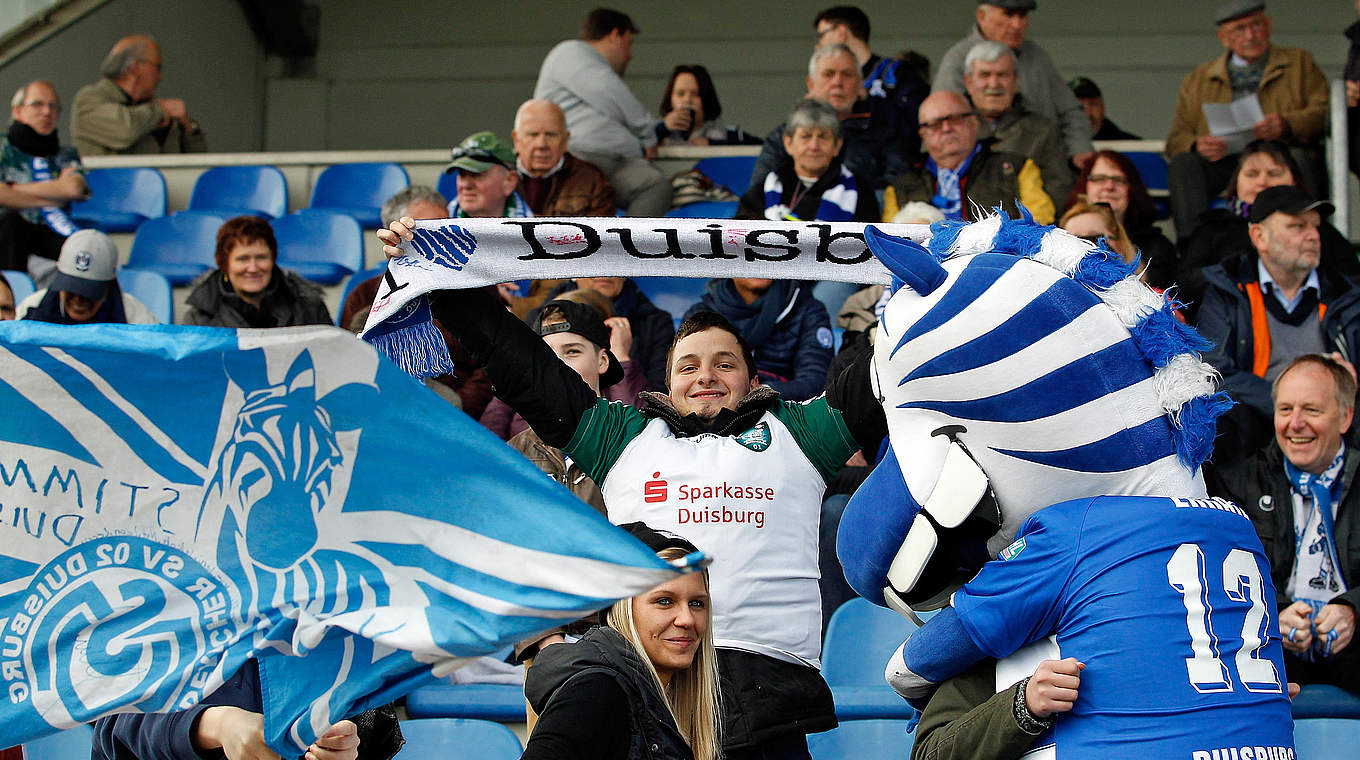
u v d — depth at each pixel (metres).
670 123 16.05
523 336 5.71
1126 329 4.77
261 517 4.36
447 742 6.58
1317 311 10.11
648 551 4.09
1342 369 8.06
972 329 4.75
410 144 23.47
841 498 8.23
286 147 23.48
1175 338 4.75
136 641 4.32
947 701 4.88
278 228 14.41
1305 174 13.23
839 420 5.80
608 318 9.30
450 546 4.24
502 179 11.83
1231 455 8.71
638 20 23.14
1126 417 4.70
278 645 4.28
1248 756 4.37
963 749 4.64
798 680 5.53
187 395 4.36
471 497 4.26
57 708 4.29
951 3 22.48
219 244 10.90
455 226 5.62
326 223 14.34
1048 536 4.64
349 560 4.30
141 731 4.56
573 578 4.10
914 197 12.24
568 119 13.85
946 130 12.09
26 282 13.16
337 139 23.48
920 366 4.83
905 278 4.90
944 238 5.14
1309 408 7.91
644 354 10.34
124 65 16.83
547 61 14.08
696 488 5.61
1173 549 4.55
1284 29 21.50
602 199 12.66
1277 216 10.01
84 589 4.36
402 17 23.61
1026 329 4.73
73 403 4.37
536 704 4.80
